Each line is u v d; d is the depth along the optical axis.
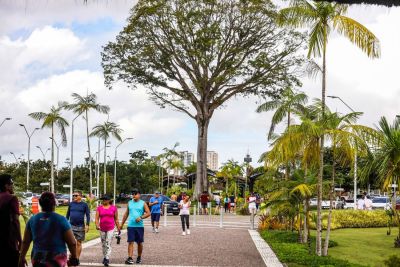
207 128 52.16
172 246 18.53
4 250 7.51
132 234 13.51
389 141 18.11
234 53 48.03
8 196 7.68
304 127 15.55
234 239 21.80
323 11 15.80
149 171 99.56
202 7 45.91
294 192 18.67
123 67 48.91
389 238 24.27
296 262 14.45
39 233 6.54
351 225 31.12
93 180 92.25
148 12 45.03
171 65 49.31
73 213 12.73
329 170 19.64
